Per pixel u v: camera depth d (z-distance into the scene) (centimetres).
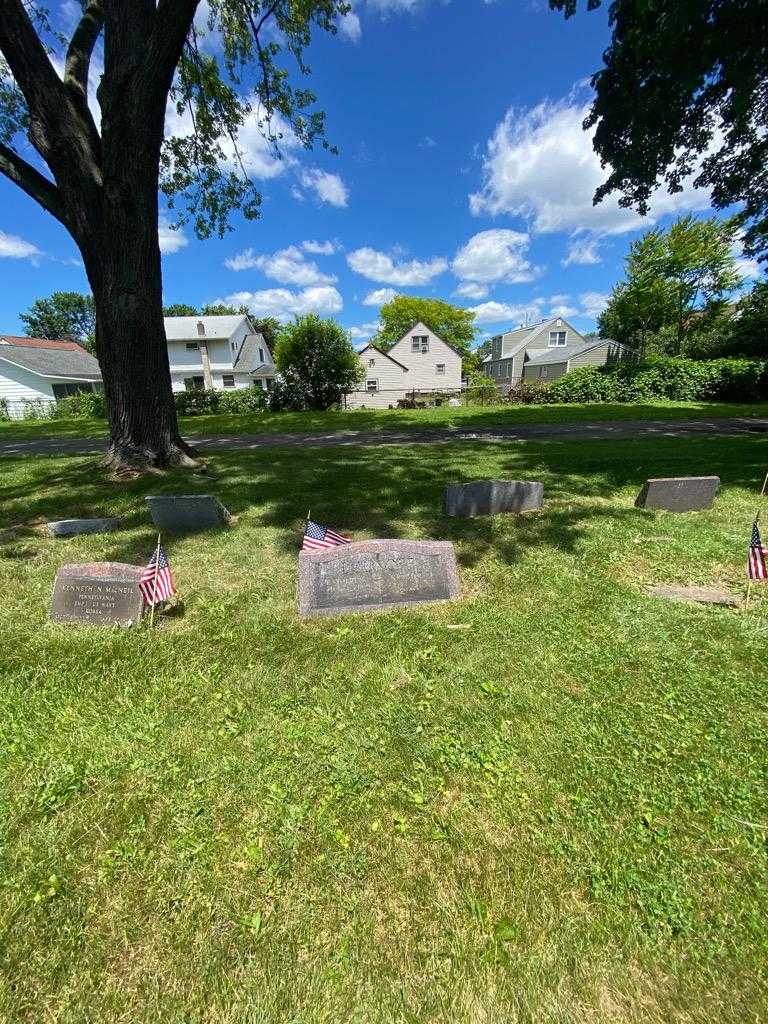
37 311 6078
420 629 317
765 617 328
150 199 676
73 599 327
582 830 179
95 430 1650
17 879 162
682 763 208
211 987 134
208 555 446
